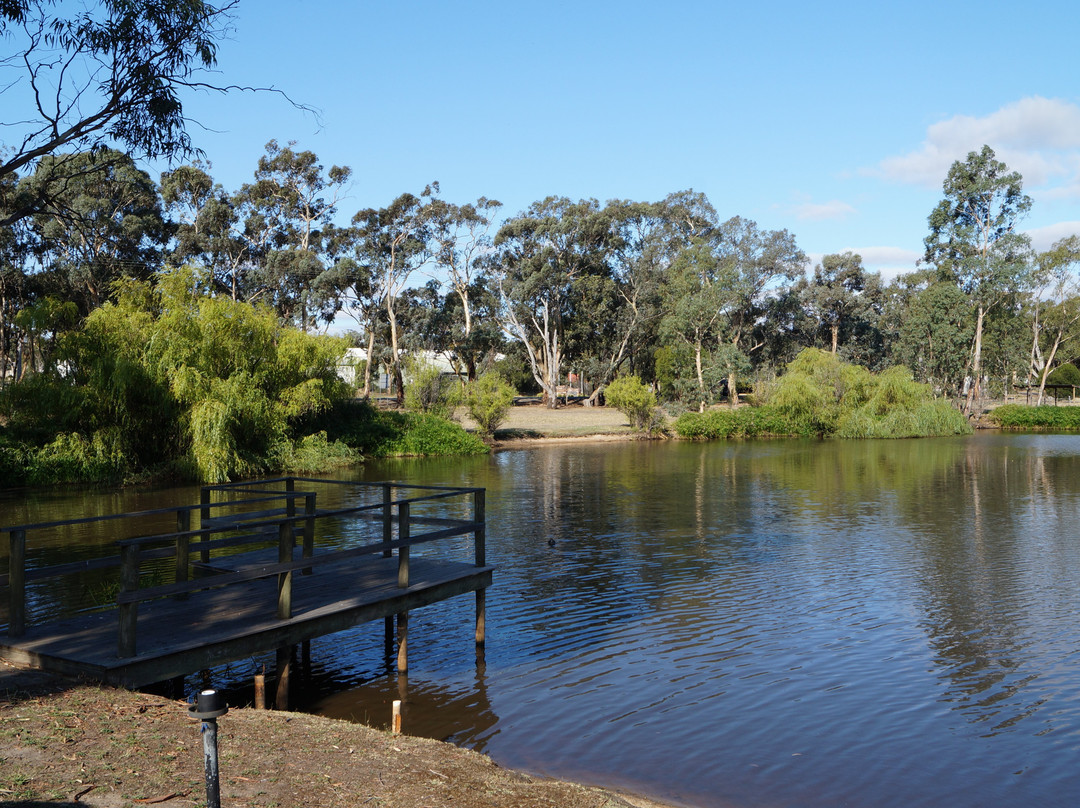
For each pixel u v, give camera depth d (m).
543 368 74.44
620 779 7.21
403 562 9.89
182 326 31.80
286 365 35.78
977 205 67.00
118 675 7.02
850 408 55.28
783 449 46.09
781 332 83.56
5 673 7.22
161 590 7.42
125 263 48.50
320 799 5.44
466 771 6.27
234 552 16.45
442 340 72.44
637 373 81.69
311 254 58.59
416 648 11.00
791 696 9.27
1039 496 26.16
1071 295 65.12
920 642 11.27
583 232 69.06
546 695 9.27
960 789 7.12
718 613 12.71
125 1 12.73
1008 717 8.72
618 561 16.50
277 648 8.35
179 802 5.12
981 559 16.67
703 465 36.84
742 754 7.76
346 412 42.03
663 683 9.68
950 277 66.44
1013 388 78.62
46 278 46.56
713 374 62.25
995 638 11.45
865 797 6.96
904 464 36.88
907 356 63.91
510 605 13.20
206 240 55.53
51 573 8.09
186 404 31.11
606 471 34.41
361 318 66.62
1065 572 15.44
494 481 30.86
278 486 29.61
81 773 5.40
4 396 30.25
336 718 8.51
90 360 30.83
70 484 29.31
